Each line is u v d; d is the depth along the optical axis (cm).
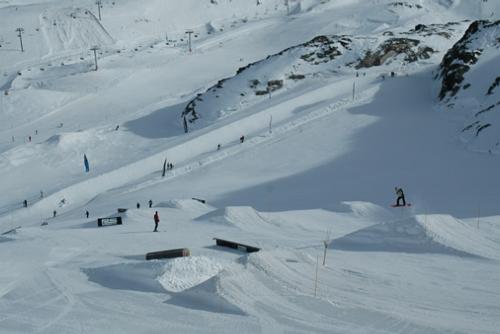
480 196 3984
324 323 1191
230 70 11300
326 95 7656
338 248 2241
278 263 1730
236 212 3189
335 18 13962
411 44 8888
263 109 7394
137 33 14988
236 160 6016
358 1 15875
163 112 8875
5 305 1373
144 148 7250
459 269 1825
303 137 6356
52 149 7362
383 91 7500
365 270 1791
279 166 5631
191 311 1287
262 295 1377
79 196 5838
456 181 4541
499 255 1995
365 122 6538
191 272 1571
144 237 2602
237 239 2562
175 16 16038
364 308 1284
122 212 3862
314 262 1834
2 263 1891
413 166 5119
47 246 2291
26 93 10056
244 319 1217
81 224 3622
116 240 2494
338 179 4984
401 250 2144
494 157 5003
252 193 4831
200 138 6762
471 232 2261
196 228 2966
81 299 1408
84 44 14225
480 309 1362
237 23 15612
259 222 3102
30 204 5631
